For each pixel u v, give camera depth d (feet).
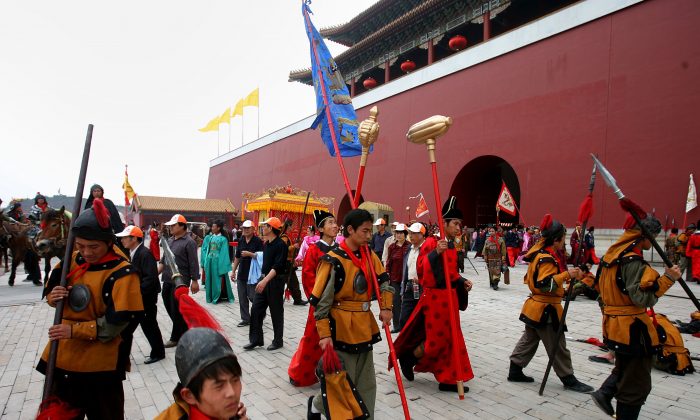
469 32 102.22
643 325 12.16
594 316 29.45
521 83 70.90
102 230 8.97
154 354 19.89
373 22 112.78
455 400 15.40
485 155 75.15
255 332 21.76
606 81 60.13
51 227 24.43
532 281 16.19
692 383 17.35
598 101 60.64
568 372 16.21
